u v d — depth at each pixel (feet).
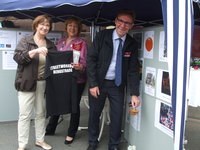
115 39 9.20
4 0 10.21
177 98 6.37
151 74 9.20
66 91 9.80
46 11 12.80
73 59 9.72
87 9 12.71
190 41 6.24
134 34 10.53
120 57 9.26
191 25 6.24
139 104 9.70
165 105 8.37
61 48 10.73
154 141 9.16
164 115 8.45
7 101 13.64
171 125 8.08
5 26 14.65
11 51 13.20
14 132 12.55
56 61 9.48
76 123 11.39
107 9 12.74
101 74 9.37
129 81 9.64
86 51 10.57
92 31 14.69
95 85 9.29
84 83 10.82
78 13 13.44
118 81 9.32
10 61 13.26
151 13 12.92
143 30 9.72
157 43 8.73
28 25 16.74
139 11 12.61
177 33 6.23
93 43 9.42
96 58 9.41
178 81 6.31
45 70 9.35
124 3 11.86
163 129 8.55
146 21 13.98
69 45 10.50
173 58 6.32
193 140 12.53
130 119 10.96
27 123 10.11
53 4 8.73
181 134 6.47
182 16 6.16
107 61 9.25
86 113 16.35
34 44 9.37
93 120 10.30
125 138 11.64
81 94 11.06
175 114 6.45
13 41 13.15
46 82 9.57
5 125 13.51
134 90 9.45
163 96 8.46
